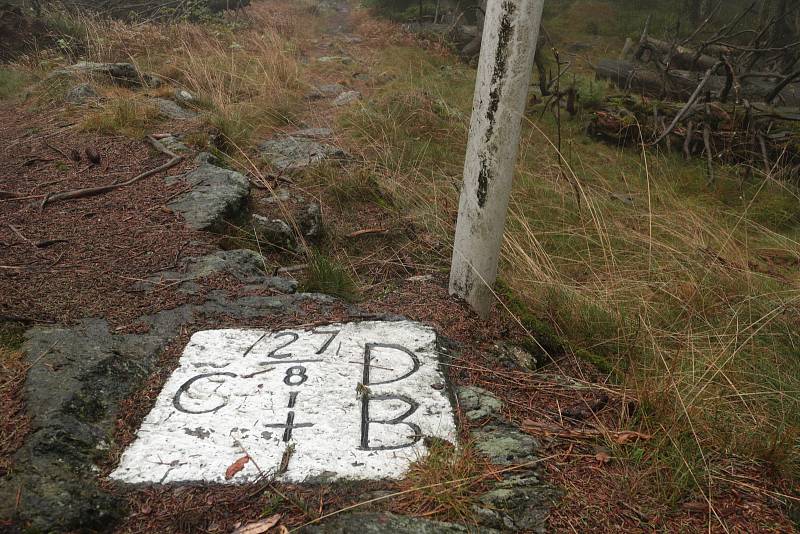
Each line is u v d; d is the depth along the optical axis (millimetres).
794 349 3678
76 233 4004
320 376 2740
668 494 2352
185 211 4383
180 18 13898
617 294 4184
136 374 2697
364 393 2648
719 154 7637
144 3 14711
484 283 3459
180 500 2117
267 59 10227
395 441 2402
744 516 2293
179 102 7613
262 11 17750
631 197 6543
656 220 5797
